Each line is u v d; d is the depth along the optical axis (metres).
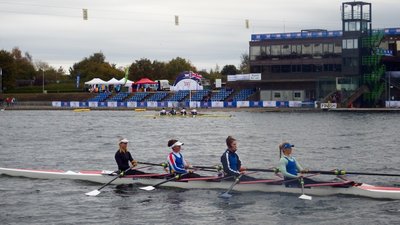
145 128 70.94
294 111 109.81
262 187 25.34
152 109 127.62
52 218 21.94
